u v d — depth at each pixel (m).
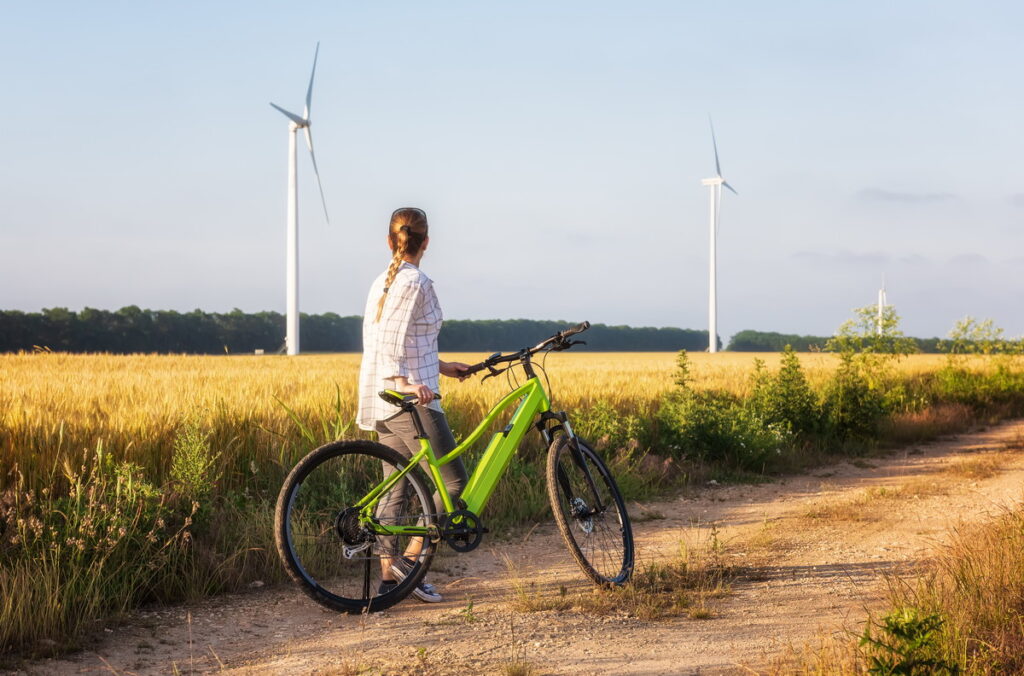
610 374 21.78
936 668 2.65
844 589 4.54
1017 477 9.09
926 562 5.10
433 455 4.20
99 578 4.15
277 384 13.46
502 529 6.41
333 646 3.67
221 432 6.69
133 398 9.98
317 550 4.59
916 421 14.40
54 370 18.83
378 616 4.12
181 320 95.25
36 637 3.66
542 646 3.61
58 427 6.01
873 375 15.91
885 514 7.02
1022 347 20.45
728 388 16.41
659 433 10.66
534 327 130.75
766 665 3.30
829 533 6.25
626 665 3.37
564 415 4.62
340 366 23.92
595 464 4.70
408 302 4.11
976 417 17.84
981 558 4.09
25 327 82.75
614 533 4.68
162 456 6.18
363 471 4.57
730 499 8.26
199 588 4.51
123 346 89.38
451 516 4.17
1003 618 3.36
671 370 26.83
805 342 70.94
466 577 4.95
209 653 3.60
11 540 4.23
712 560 5.28
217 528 5.04
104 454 5.66
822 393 13.52
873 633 3.37
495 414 4.45
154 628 3.95
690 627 3.88
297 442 7.10
